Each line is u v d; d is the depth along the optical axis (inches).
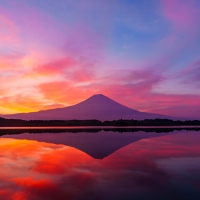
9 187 362.3
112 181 388.8
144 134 1358.3
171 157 593.9
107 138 1100.5
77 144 861.2
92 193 334.0
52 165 506.9
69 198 317.7
